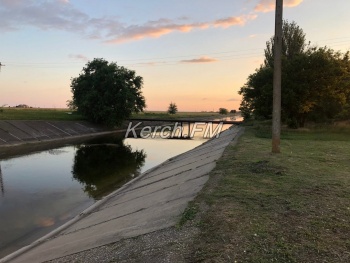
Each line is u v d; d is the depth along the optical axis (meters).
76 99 68.06
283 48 50.88
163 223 7.83
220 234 6.34
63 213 14.07
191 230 6.81
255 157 16.28
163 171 21.02
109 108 64.25
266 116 43.19
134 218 9.66
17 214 13.88
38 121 53.16
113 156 33.75
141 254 6.20
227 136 39.16
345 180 10.94
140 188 16.62
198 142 50.59
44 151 36.50
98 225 10.38
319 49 37.94
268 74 41.72
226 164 14.55
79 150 38.22
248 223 6.85
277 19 16.73
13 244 10.53
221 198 8.84
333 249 5.62
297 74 35.69
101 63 66.88
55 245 9.05
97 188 18.97
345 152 18.62
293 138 28.38
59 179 21.42
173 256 5.72
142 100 71.44
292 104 36.28
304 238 6.08
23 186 19.25
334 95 36.81
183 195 10.65
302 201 8.43
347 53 37.44
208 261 5.25
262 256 5.38
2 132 42.00
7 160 29.44
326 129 36.41
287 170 12.65
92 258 6.68
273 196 8.92
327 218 7.15
